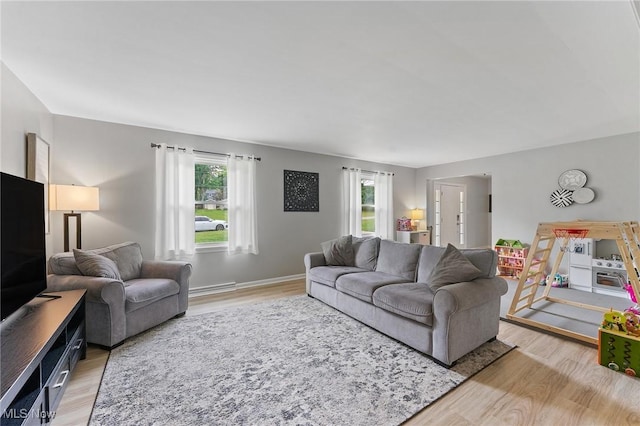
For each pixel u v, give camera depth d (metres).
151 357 2.28
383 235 6.04
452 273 2.48
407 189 6.68
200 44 1.90
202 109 3.08
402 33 1.78
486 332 2.44
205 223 4.24
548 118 3.35
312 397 1.80
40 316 1.80
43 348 1.42
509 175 5.14
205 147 4.12
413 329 2.38
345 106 2.99
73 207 2.90
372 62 2.12
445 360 2.12
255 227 4.43
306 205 5.05
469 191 7.84
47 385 1.49
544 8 1.55
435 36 1.81
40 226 2.05
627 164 3.93
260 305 3.54
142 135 3.68
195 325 2.91
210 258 4.14
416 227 6.61
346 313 3.15
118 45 1.91
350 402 1.75
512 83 2.46
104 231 3.44
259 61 2.11
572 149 4.41
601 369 2.10
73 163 3.28
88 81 2.43
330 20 1.65
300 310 3.36
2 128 2.16
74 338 2.01
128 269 3.06
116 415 1.64
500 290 2.53
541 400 1.77
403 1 1.50
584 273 4.12
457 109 3.07
